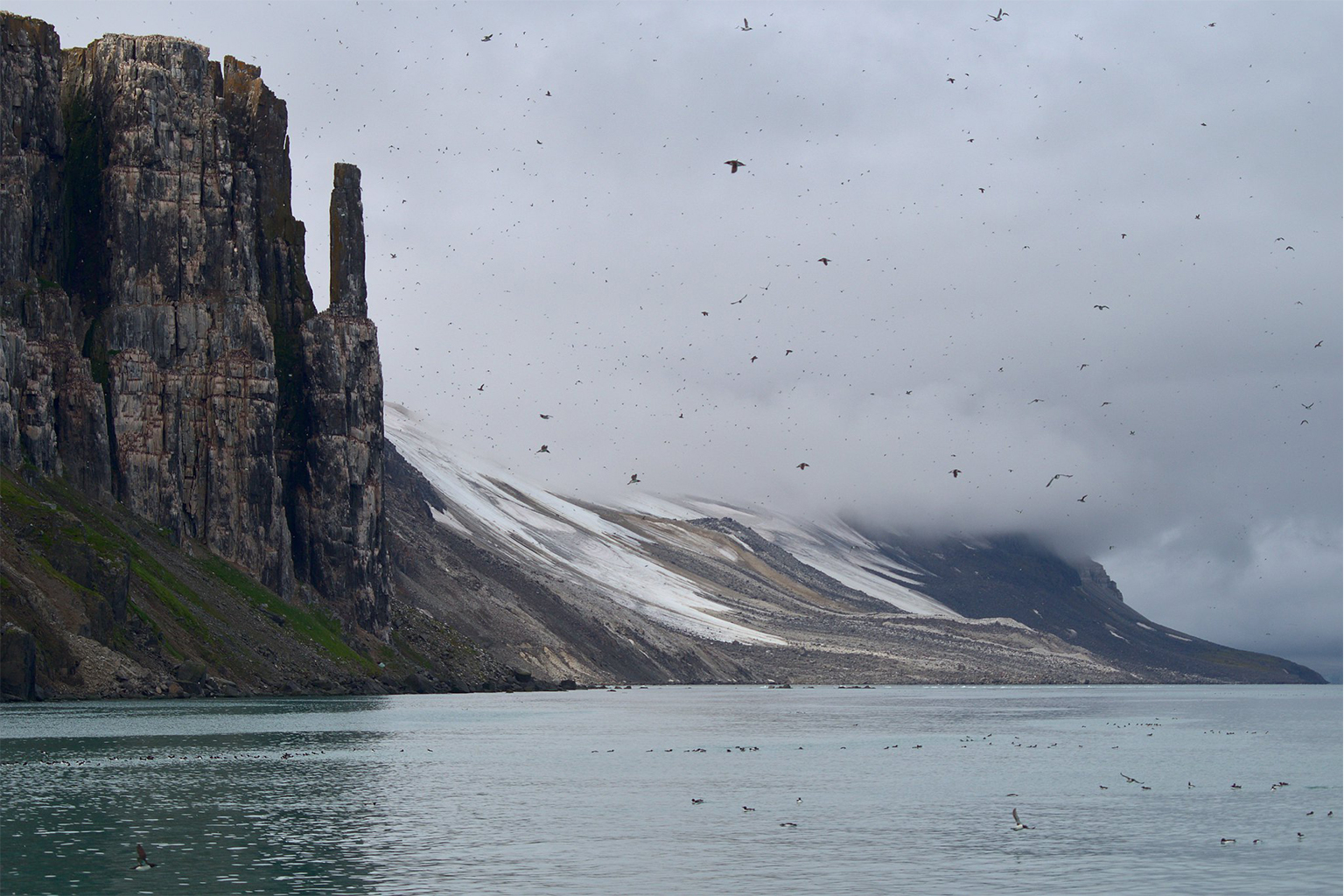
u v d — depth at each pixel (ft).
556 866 229.86
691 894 211.20
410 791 318.45
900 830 272.51
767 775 371.56
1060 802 320.70
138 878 214.69
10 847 236.63
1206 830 275.59
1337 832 274.16
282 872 220.84
